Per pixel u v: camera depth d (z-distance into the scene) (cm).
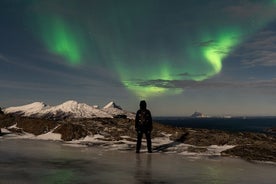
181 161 1148
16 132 2073
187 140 1648
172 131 1861
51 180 809
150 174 907
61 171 928
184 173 928
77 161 1112
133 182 806
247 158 1216
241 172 956
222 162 1140
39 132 2009
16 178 823
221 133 1791
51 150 1398
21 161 1094
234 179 858
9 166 994
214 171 967
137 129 1350
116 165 1043
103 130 1939
